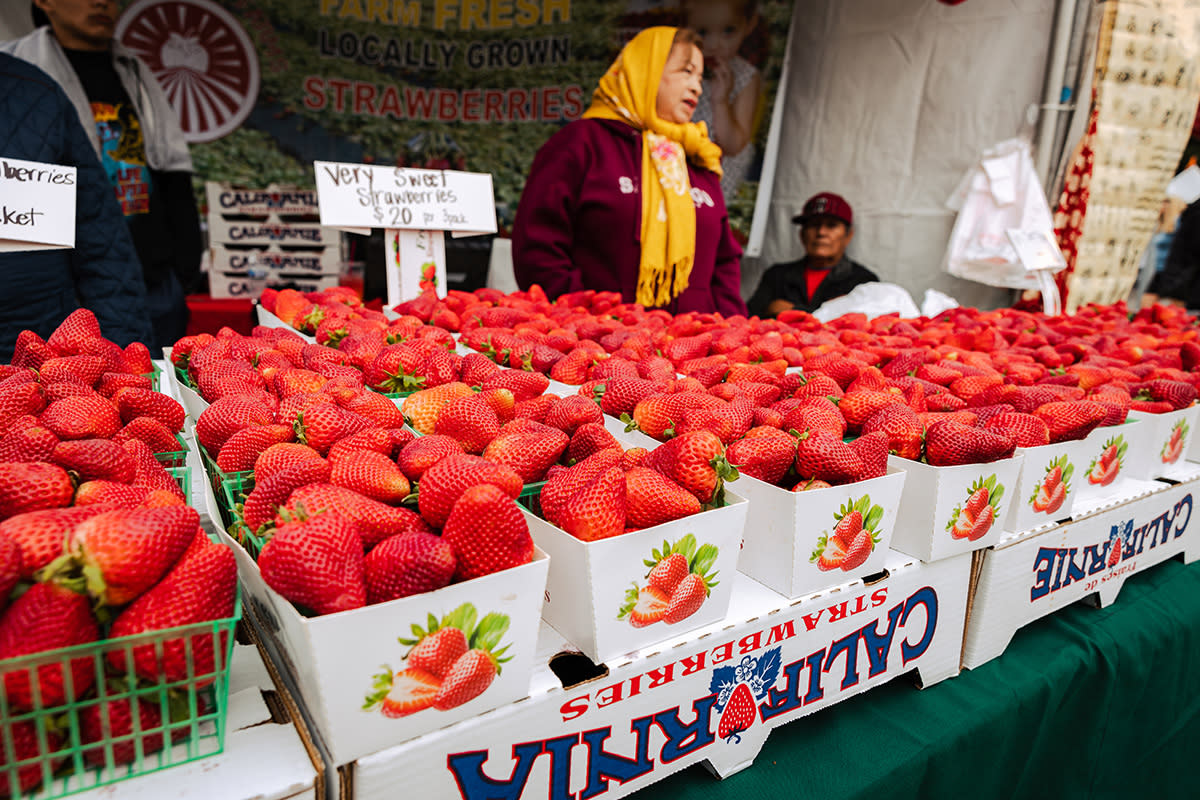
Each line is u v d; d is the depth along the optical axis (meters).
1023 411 1.79
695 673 1.16
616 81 3.68
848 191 5.16
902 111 4.82
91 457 1.02
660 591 1.10
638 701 1.10
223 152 6.86
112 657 0.78
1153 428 1.96
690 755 1.18
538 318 2.47
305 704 0.91
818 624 1.31
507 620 0.93
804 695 1.33
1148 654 1.85
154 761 0.84
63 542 0.78
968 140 4.55
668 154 3.69
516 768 1.00
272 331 2.14
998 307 4.66
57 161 2.38
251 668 1.03
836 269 5.26
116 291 2.61
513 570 0.92
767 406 1.72
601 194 3.63
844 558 1.32
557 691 1.01
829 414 1.49
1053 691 1.62
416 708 0.89
